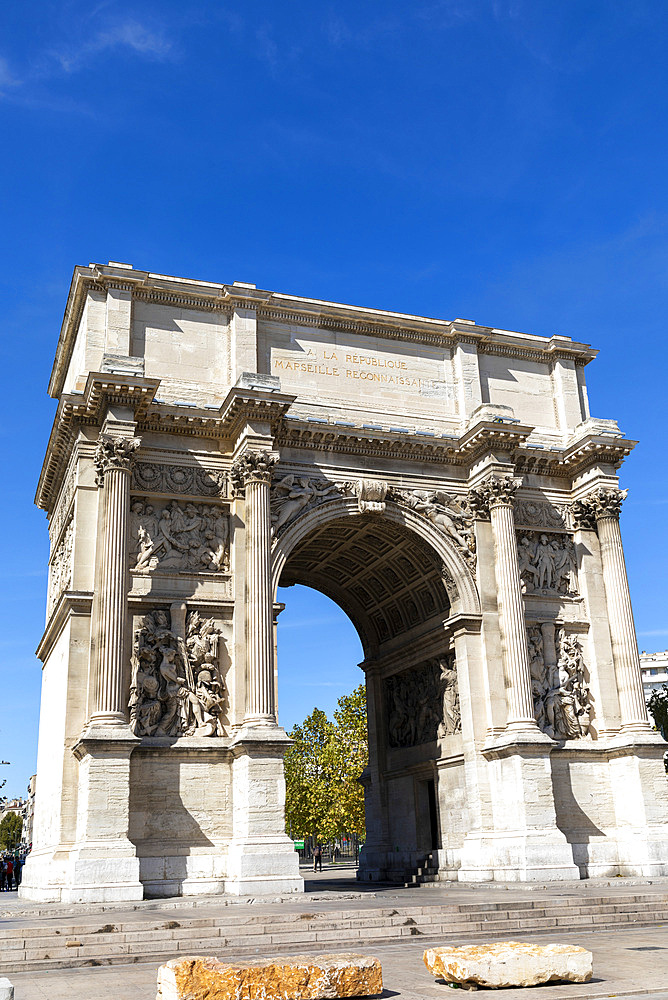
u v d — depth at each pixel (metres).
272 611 41.06
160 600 40.44
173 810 37.97
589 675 47.56
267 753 38.09
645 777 44.53
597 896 31.75
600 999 16.06
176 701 39.38
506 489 46.62
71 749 38.03
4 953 23.30
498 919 27.91
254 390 41.94
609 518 48.84
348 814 92.38
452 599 46.94
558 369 53.22
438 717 48.94
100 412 41.25
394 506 46.53
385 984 18.19
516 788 41.75
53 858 36.91
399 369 49.75
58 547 49.12
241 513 42.62
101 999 17.39
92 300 44.25
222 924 26.25
